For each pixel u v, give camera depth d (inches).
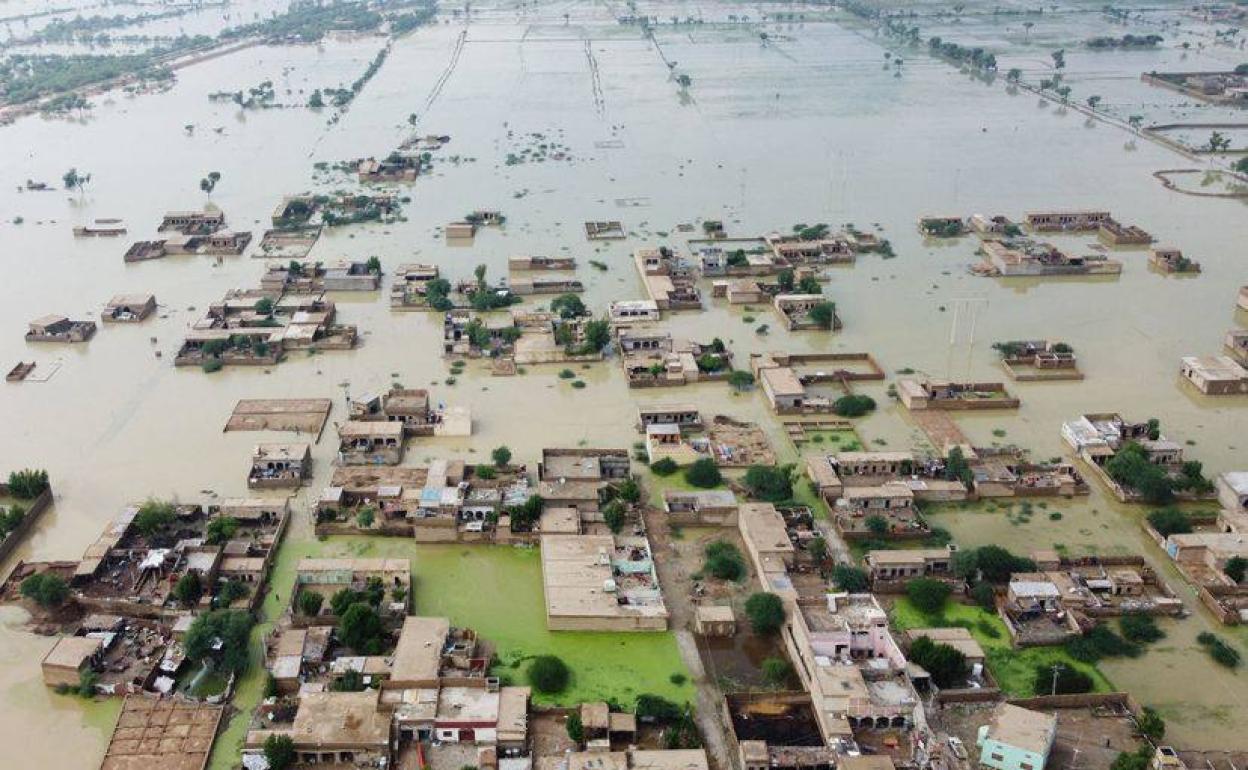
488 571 4884.4
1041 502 5447.8
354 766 3752.5
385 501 5300.2
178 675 4210.1
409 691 3969.0
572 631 4458.7
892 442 6018.7
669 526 5196.9
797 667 4222.4
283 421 6210.6
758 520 5064.0
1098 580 4714.6
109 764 3754.9
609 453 5738.2
